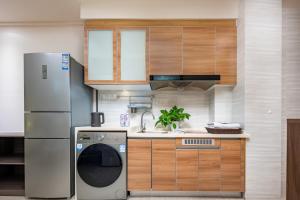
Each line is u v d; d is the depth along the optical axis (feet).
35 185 7.66
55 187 7.64
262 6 7.93
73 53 9.93
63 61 7.68
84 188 7.73
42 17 9.39
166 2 8.37
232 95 8.94
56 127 7.64
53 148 7.63
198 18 8.38
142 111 9.87
